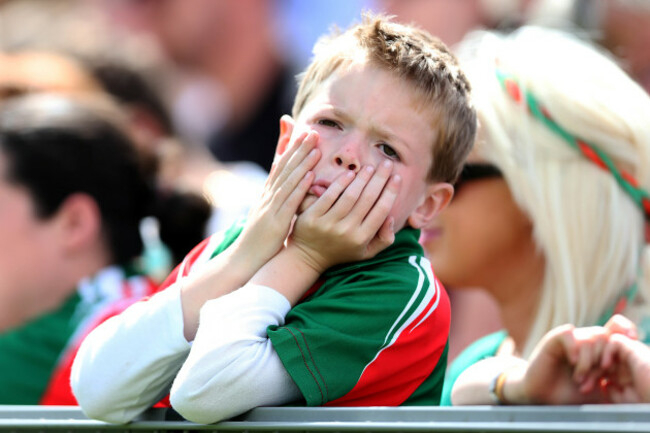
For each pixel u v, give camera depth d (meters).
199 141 21.25
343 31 9.52
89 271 14.23
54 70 17.22
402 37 8.90
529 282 10.68
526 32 11.05
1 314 13.91
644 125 10.24
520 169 10.43
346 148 8.22
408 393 8.29
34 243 14.00
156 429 7.88
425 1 18.36
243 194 16.22
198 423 7.70
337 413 7.23
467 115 9.00
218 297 8.07
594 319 10.22
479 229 10.66
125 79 18.12
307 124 8.51
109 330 8.08
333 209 8.06
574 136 10.31
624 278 10.23
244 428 7.47
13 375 13.36
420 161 8.55
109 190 14.39
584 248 10.27
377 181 8.15
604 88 10.40
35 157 14.07
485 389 8.56
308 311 7.94
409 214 8.69
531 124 10.45
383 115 8.34
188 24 22.91
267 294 7.96
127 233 14.55
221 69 22.94
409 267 8.45
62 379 12.52
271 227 8.17
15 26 19.69
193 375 7.54
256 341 7.72
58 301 14.05
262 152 22.98
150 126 18.30
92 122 14.52
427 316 8.30
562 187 10.33
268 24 22.98
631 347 7.22
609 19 13.15
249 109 23.00
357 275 8.23
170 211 14.62
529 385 7.73
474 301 14.70
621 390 7.43
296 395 7.89
